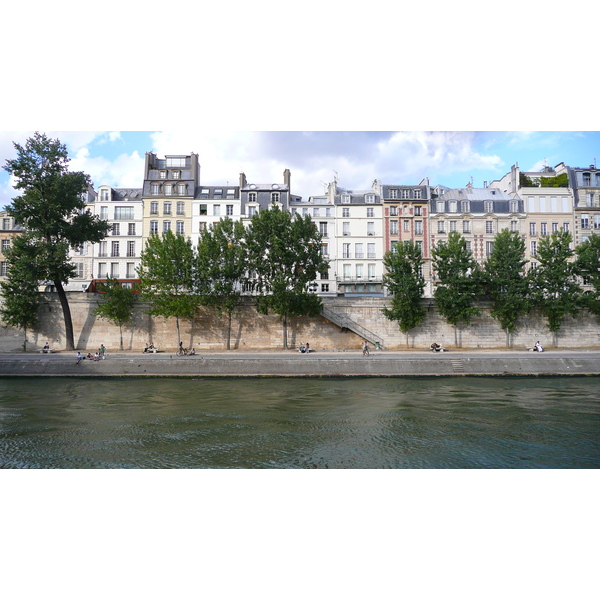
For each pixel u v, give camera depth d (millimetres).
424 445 18031
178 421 21438
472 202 59781
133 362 34844
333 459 16438
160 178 60469
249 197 59625
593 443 18328
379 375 34625
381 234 59375
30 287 40750
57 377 34000
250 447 17734
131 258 57281
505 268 43469
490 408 24062
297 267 43250
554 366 35531
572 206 59500
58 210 38938
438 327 44906
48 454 16891
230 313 43125
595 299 45406
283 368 34750
